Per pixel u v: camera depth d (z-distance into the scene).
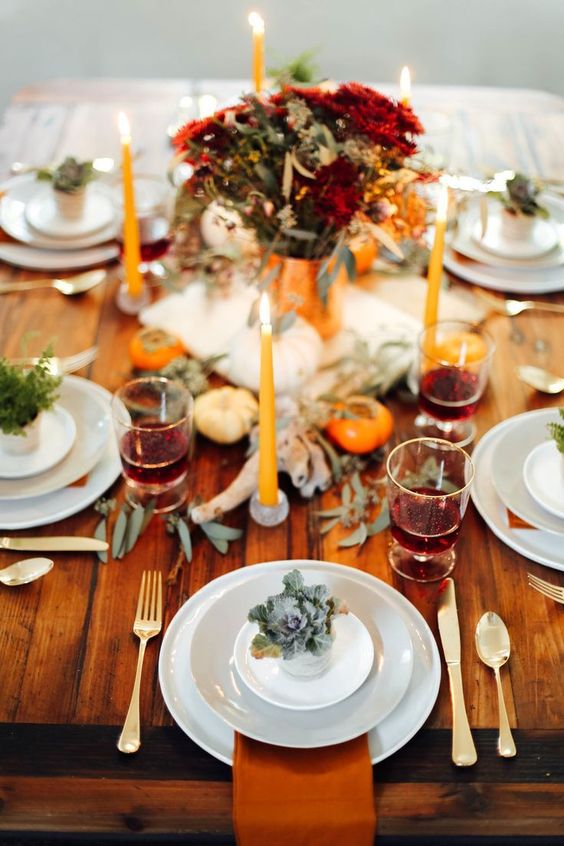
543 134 1.96
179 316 1.49
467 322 1.30
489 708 0.95
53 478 1.18
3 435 1.18
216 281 1.55
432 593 1.06
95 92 2.09
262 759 0.87
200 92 2.07
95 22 3.44
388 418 1.26
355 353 1.38
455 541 1.08
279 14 3.43
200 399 1.29
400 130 1.23
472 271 1.60
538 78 3.50
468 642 1.01
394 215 1.32
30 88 2.10
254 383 1.33
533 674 0.98
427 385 1.27
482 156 1.86
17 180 1.77
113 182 1.76
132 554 1.11
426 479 1.12
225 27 3.45
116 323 1.49
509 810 0.86
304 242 1.34
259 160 1.27
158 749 0.91
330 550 1.12
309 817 0.84
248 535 1.14
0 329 1.46
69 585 1.08
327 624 0.90
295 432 1.20
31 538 1.12
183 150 1.31
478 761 0.90
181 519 1.15
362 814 0.84
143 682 0.97
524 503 1.14
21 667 0.98
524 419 1.27
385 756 0.88
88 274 1.59
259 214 1.32
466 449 1.27
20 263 1.60
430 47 3.48
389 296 1.57
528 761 0.90
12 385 1.15
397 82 3.52
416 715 0.92
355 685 0.91
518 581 1.08
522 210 1.58
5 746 0.91
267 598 0.97
